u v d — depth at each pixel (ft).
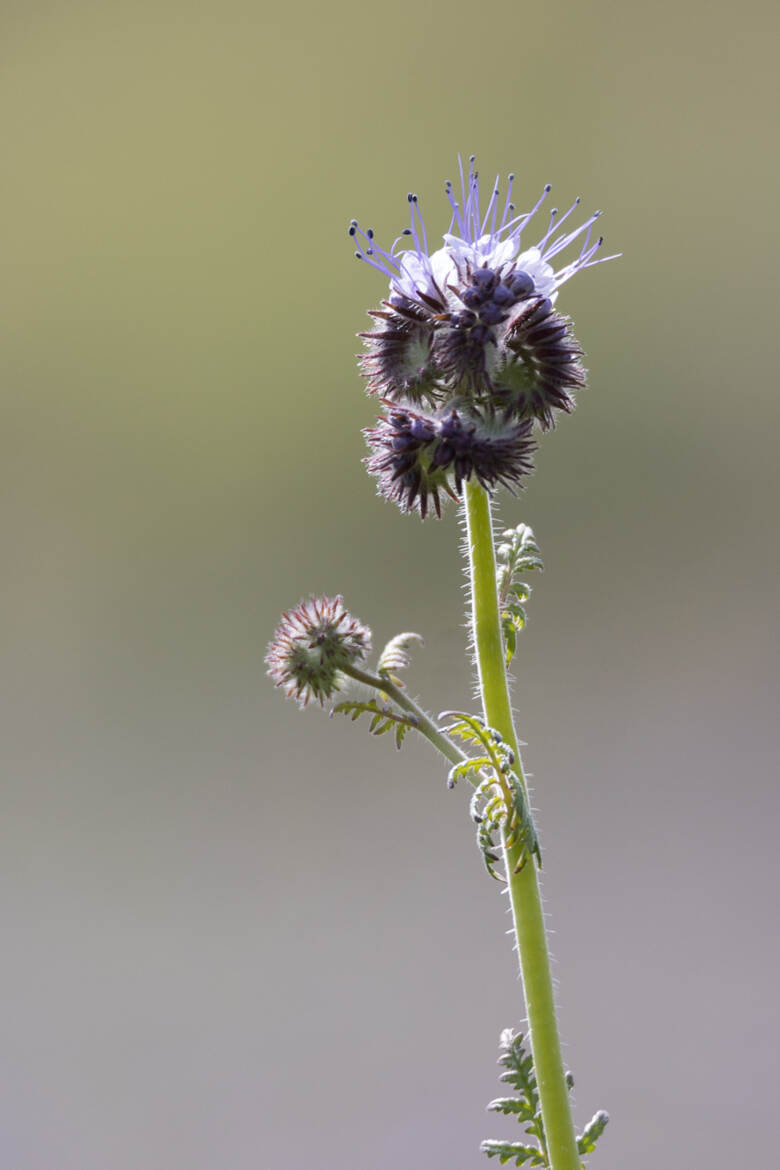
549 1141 2.10
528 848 2.07
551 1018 2.10
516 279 2.10
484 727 2.08
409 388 2.11
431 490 2.11
